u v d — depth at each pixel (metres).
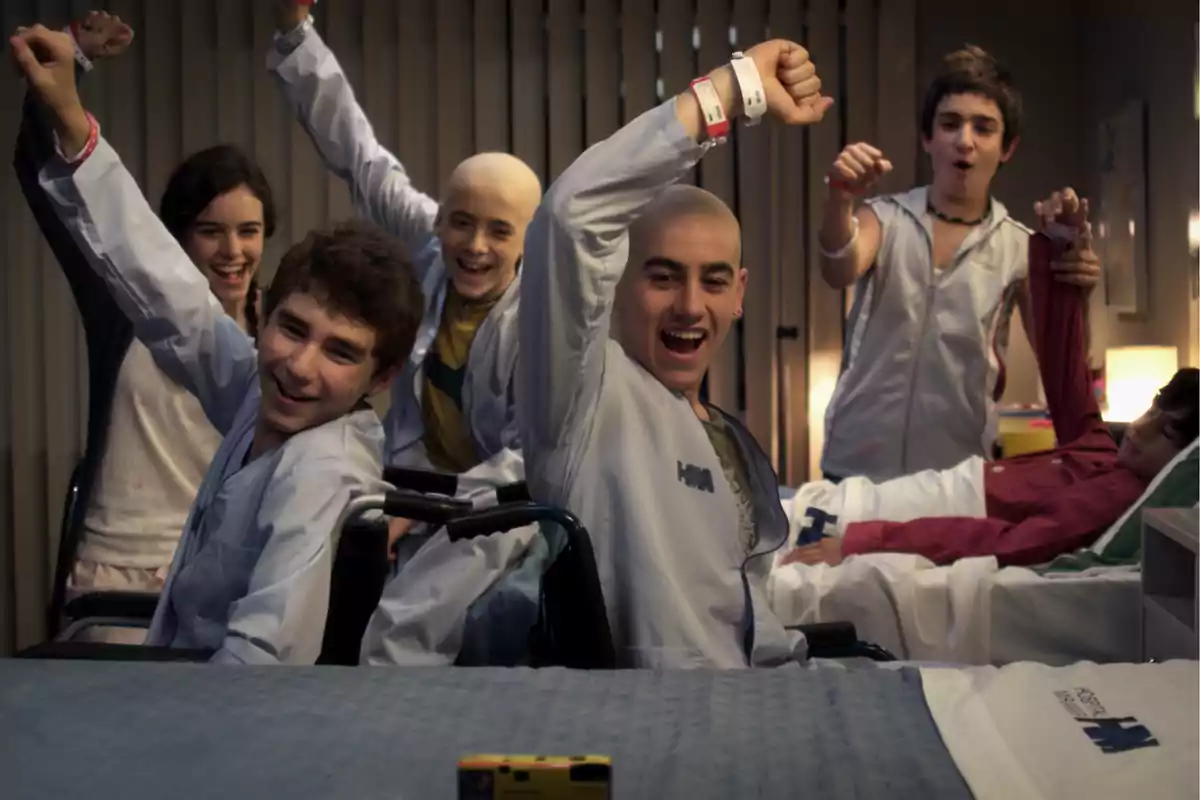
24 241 5.05
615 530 1.67
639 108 5.12
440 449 2.65
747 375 5.11
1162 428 2.91
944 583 2.67
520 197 2.55
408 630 1.90
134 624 2.02
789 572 2.73
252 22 5.09
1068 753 1.12
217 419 2.12
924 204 3.62
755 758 1.10
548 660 1.72
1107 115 4.73
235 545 1.67
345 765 1.07
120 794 1.01
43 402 5.11
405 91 5.13
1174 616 2.40
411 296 1.75
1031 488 3.05
